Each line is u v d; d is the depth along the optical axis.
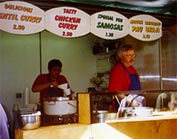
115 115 2.62
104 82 5.22
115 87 3.17
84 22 2.98
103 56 5.29
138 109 2.70
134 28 3.30
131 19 3.28
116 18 3.17
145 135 2.74
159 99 2.95
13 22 2.64
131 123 2.66
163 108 2.97
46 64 5.14
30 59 5.02
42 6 3.03
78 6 3.27
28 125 2.27
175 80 4.39
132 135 2.66
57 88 3.32
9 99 4.83
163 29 4.19
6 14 2.61
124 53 3.28
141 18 3.35
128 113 2.67
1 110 2.17
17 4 2.65
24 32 2.69
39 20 2.75
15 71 4.91
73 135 2.40
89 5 3.34
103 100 2.58
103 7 3.43
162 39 4.32
